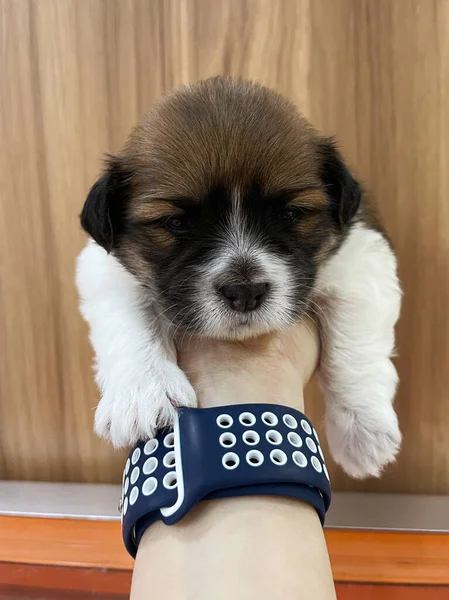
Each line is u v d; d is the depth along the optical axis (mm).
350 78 269
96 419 169
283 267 171
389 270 223
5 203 292
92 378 299
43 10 273
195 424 136
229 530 119
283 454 130
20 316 302
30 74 279
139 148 179
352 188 189
